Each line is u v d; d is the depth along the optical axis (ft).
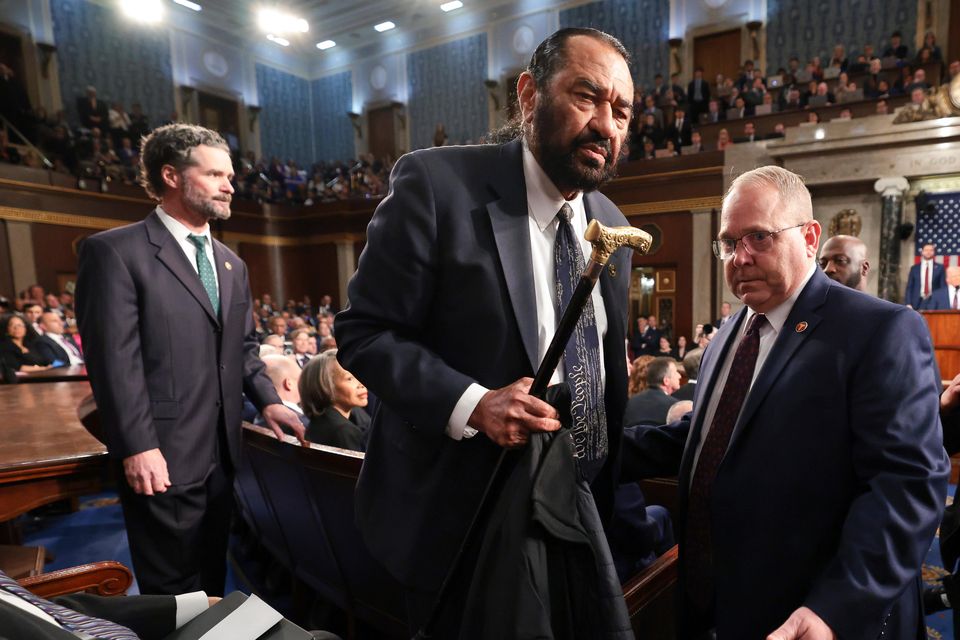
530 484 3.10
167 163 5.35
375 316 3.41
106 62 43.37
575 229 3.79
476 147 3.75
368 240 3.55
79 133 38.45
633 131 37.04
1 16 38.22
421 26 50.39
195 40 48.37
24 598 2.22
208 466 5.46
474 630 3.11
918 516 3.19
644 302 35.09
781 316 3.97
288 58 54.90
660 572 4.76
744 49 39.60
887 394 3.39
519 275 3.42
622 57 3.31
